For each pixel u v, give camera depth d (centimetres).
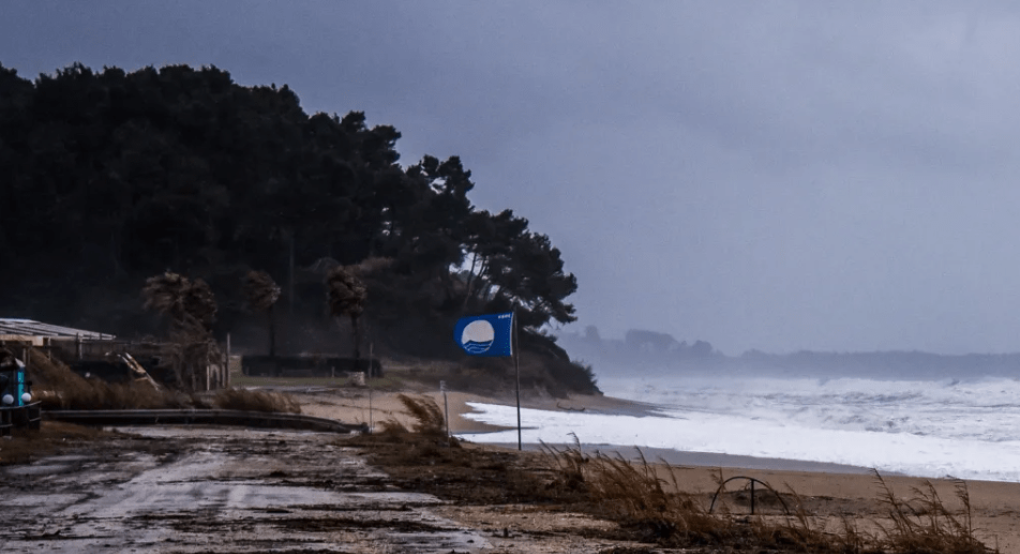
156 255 18025
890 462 4644
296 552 1261
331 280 13138
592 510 1778
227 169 19988
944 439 6512
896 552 1422
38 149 19150
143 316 16450
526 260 19862
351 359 13100
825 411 11894
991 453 5178
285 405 6150
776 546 1418
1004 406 13025
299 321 17825
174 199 17912
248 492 2027
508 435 6488
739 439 6303
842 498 2316
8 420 3584
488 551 1292
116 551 1262
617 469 1969
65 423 4888
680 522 1523
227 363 9619
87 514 1645
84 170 19288
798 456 4997
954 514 2016
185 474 2433
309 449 3431
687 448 5450
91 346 8444
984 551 1446
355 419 6925
